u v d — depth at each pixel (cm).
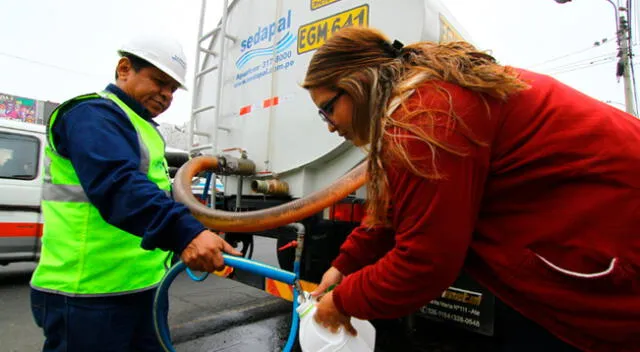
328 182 265
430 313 211
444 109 79
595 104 90
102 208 117
